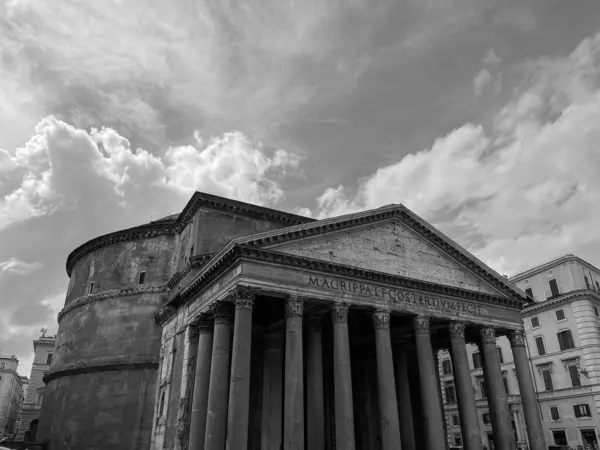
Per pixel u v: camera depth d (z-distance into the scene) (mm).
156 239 43344
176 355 33688
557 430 48750
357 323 36719
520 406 52562
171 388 33250
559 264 52312
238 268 25391
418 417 39312
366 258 29344
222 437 24641
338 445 24641
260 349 34625
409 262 30984
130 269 42969
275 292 25469
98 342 40875
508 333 34625
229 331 27016
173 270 41500
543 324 52406
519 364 33469
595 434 45219
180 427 29594
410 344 39281
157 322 39500
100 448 36594
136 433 36094
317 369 28891
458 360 30516
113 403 37812
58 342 46750
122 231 44250
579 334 48406
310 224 27688
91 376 39875
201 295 30422
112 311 41594
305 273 26781
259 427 32719
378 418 37219
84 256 47938
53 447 40406
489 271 33812
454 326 31406
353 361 39812
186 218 40750
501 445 30016
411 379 40281
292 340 24875
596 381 45969
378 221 30891
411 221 32188
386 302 28891
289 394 23766
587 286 51219
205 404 27906
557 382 49719
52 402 43344
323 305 27688
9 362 112312
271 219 39344
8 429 113875
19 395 129625
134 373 38344
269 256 25844
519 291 34719
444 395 63969
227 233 37219
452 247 32812
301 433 23203
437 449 26969
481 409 57438
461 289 31891
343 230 29250
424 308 30297
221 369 25828
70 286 49312
